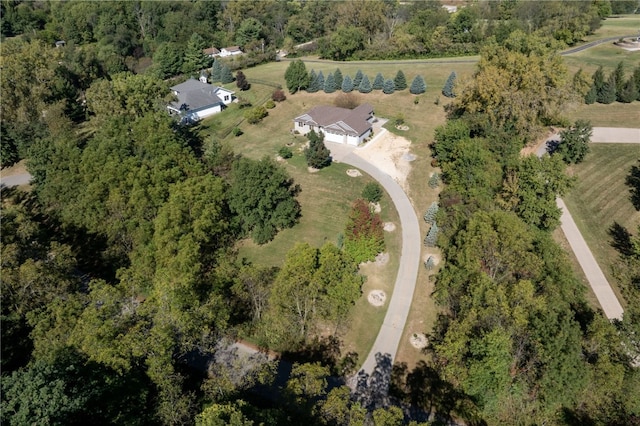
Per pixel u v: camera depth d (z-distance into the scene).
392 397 38.31
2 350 37.00
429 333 43.84
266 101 95.00
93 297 36.25
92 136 76.56
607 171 65.12
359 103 90.25
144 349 32.34
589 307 42.22
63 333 35.06
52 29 148.38
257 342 43.00
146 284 45.72
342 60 118.50
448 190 58.28
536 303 36.50
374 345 42.84
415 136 77.88
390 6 132.25
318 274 40.66
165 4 146.38
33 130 76.31
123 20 139.25
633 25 122.75
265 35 142.38
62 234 59.06
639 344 35.12
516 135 67.31
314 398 33.06
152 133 59.50
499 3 135.75
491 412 35.59
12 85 77.44
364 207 51.25
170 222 47.56
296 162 72.38
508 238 41.84
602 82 82.12
